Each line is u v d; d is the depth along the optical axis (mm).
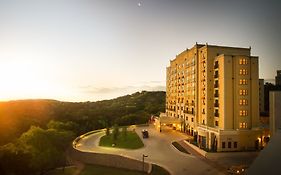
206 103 67375
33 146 58094
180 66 90188
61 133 72750
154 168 46781
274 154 17781
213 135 58062
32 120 94812
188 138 73125
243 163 47750
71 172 55062
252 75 61938
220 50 68312
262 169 17703
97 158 59250
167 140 71188
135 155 55844
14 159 48094
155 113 141375
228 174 41500
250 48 69625
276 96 29750
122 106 171125
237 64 61281
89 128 106062
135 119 122250
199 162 49125
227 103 60500
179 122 85438
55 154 61062
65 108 146500
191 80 78688
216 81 65188
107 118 129000
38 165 52531
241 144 56500
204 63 69250
